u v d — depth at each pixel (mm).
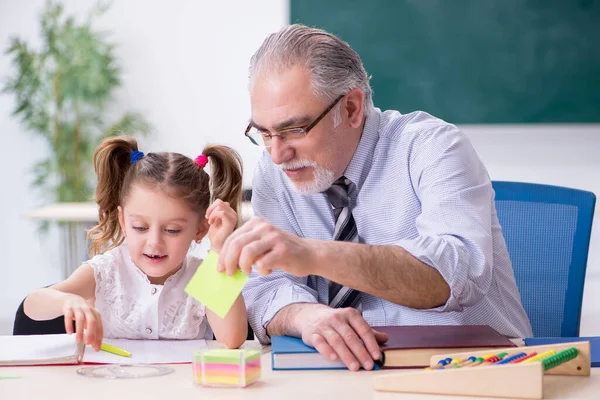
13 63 4281
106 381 1033
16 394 965
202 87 4359
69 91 4227
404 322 1454
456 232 1293
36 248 4531
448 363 1032
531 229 1708
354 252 1160
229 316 1332
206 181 1573
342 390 973
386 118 1552
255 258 1070
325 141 1392
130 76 4367
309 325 1174
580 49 3949
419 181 1449
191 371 1097
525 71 3992
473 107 4035
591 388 976
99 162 1623
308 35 1392
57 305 1261
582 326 4168
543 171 4117
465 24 4008
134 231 1475
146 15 4352
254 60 1397
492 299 1477
